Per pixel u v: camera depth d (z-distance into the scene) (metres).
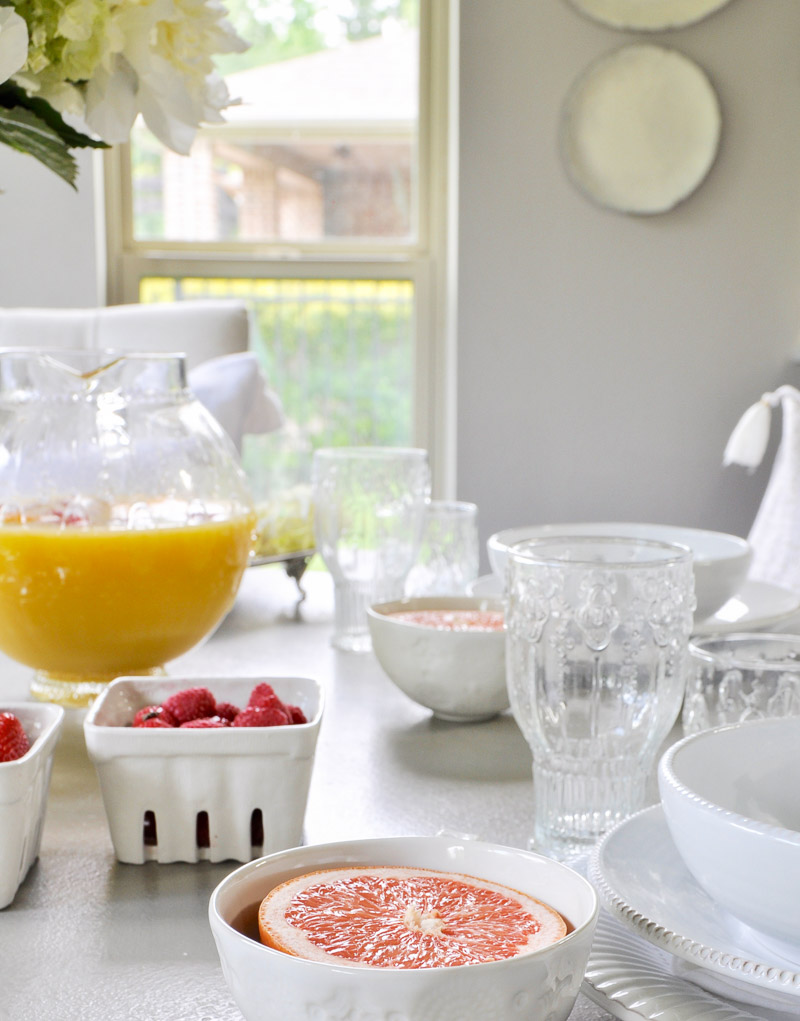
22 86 0.65
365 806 0.61
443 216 2.94
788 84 2.73
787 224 2.78
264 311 2.97
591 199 2.77
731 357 2.83
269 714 0.56
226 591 0.81
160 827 0.54
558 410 2.86
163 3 0.64
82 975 0.42
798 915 0.35
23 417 0.77
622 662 0.53
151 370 0.80
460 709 0.77
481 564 2.70
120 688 0.63
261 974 0.32
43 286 2.79
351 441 3.01
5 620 0.76
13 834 0.48
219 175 2.97
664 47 2.71
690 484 2.87
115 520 0.74
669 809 0.39
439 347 2.98
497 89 2.76
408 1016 0.31
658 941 0.37
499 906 0.37
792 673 0.61
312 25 2.94
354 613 1.01
